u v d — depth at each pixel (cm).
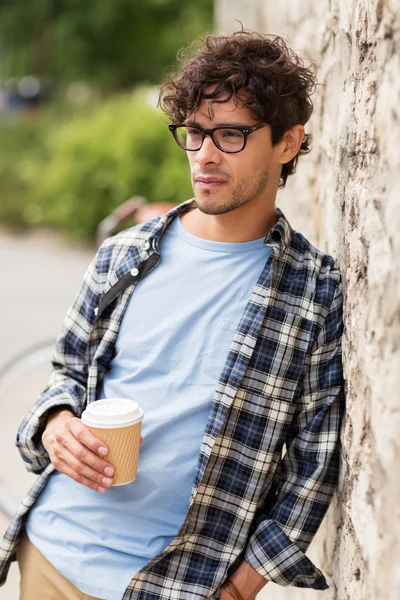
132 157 805
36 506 184
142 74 1510
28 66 1554
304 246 174
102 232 389
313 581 166
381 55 137
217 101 159
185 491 166
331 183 205
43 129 1091
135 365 174
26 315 621
